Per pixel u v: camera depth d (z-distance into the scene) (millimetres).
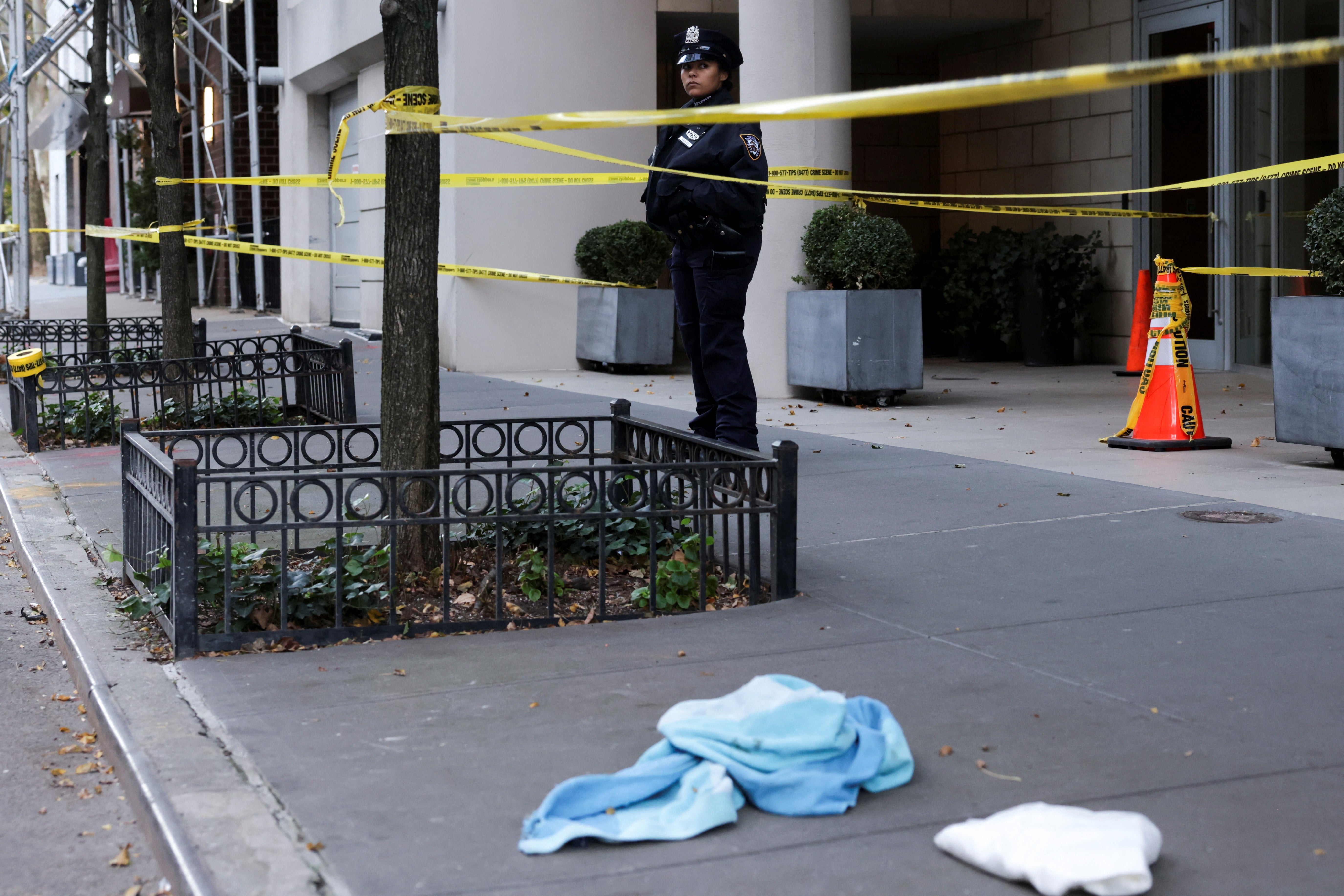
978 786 3279
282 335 14211
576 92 15820
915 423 10547
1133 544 5887
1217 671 4137
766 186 7211
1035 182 16766
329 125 22125
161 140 11555
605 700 4000
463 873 2867
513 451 9141
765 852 2951
